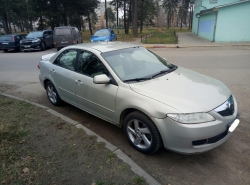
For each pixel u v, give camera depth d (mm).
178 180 2650
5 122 3928
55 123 3951
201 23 24031
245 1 16250
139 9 40562
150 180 2541
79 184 2510
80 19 40688
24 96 5809
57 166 2807
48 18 32938
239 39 17453
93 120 4312
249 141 3404
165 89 3049
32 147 3215
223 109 2850
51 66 4727
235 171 2779
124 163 2824
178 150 2754
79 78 3914
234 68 8164
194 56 11312
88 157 2975
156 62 4059
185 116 2639
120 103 3223
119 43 4449
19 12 46094
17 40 17750
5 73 8789
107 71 3482
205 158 3053
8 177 2596
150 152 3051
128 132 3283
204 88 3150
